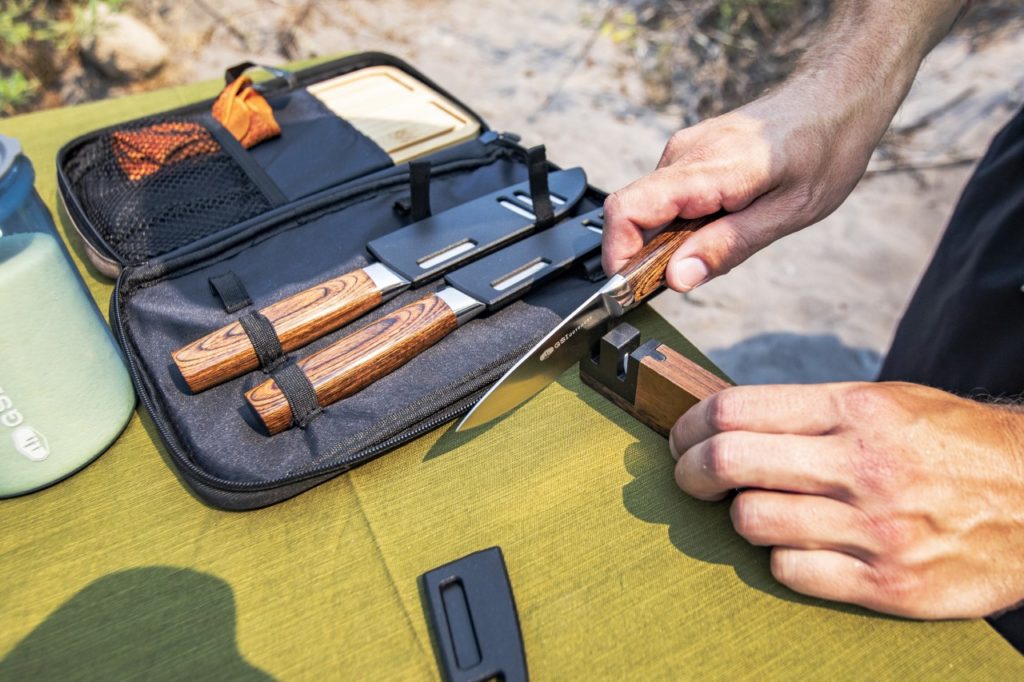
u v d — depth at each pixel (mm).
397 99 1147
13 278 556
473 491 656
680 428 633
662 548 611
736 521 577
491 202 883
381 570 600
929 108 2301
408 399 692
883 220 2102
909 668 533
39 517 640
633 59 2689
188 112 1089
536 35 2811
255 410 643
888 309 1917
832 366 1812
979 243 962
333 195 893
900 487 522
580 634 558
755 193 769
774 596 578
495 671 527
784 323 1910
